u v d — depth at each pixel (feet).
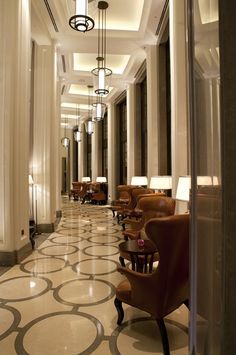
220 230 2.73
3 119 12.97
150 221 6.07
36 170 20.27
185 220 6.16
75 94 36.70
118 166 37.88
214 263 2.82
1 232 13.02
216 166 2.79
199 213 3.00
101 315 8.26
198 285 3.00
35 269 12.35
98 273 11.87
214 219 2.83
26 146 14.58
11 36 12.88
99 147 44.21
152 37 20.47
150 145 21.07
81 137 51.49
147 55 21.94
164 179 16.06
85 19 11.18
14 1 12.98
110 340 6.98
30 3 15.38
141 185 22.81
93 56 26.09
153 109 21.02
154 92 21.11
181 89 13.50
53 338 7.02
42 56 20.83
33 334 7.20
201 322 2.96
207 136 2.92
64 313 8.36
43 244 16.90
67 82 30.89
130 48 22.40
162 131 21.01
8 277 11.36
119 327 7.61
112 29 20.30
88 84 31.58
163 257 6.19
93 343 6.83
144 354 6.44
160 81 21.12
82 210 34.09
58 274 11.73
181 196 9.39
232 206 2.65
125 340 6.98
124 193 26.96
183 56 13.46
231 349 2.65
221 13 2.72
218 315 2.76
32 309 8.60
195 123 3.07
